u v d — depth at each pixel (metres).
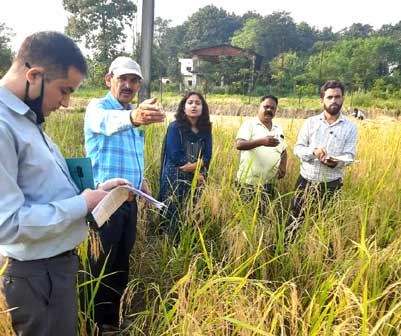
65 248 2.03
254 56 58.06
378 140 7.19
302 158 4.78
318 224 3.57
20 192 1.75
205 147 4.60
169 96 37.03
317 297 2.75
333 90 4.62
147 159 6.00
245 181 4.45
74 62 1.85
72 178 2.20
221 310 2.30
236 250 3.17
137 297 3.43
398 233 3.74
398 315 2.37
